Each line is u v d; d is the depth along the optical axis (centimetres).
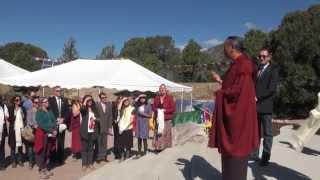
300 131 753
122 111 1353
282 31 3566
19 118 1246
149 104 1395
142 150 1486
